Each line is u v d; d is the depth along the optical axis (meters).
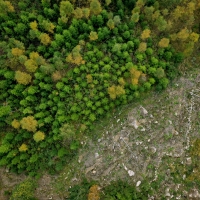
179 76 53.03
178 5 52.56
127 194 45.94
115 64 49.47
